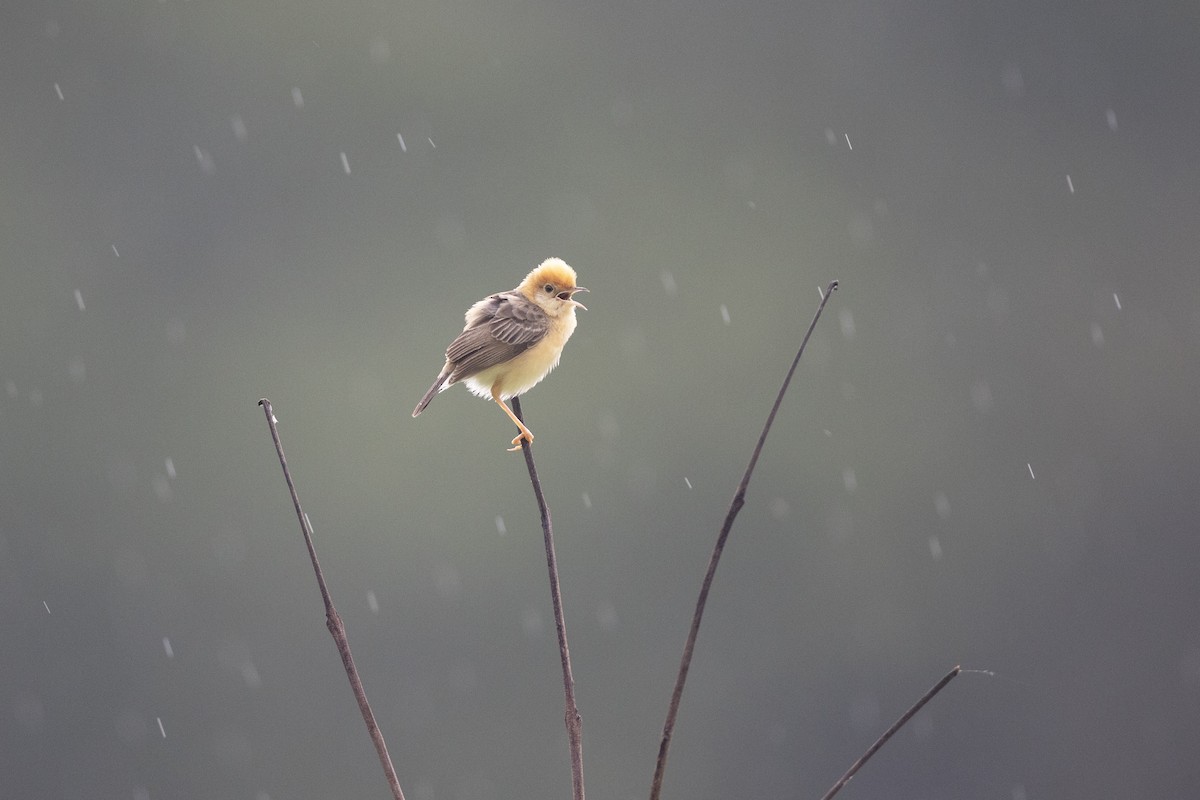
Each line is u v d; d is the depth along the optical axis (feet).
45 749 98.94
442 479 108.58
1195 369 122.01
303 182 130.11
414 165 132.46
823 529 110.83
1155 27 145.89
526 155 136.46
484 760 98.78
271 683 101.45
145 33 134.72
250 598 104.68
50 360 113.80
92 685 101.35
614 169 133.90
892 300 125.59
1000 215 135.03
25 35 134.10
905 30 146.10
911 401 121.19
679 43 147.02
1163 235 131.85
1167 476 115.14
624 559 107.14
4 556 105.70
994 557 111.24
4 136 128.77
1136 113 142.82
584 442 113.19
